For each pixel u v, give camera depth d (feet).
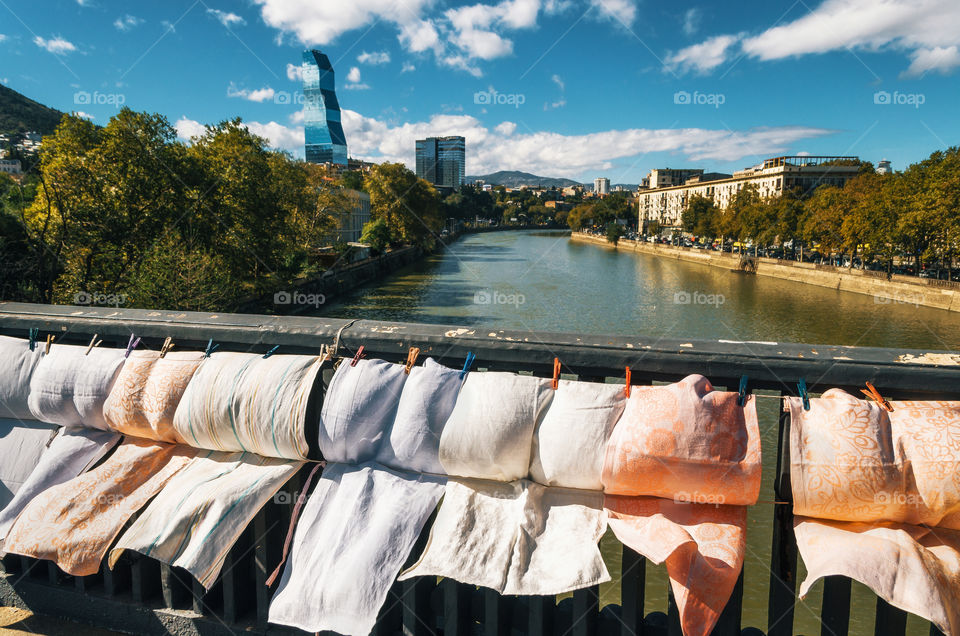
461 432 4.50
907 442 3.86
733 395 4.19
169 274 77.82
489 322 123.44
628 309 139.64
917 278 147.54
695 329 116.16
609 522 4.27
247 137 105.50
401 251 250.57
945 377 4.08
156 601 5.67
